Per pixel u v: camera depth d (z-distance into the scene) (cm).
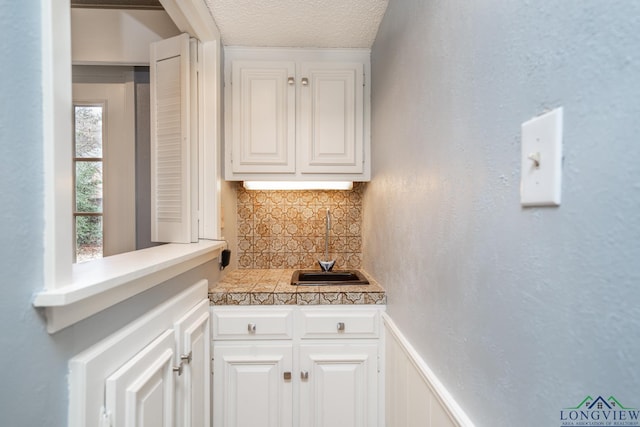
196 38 151
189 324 118
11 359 50
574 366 41
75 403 62
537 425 48
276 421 150
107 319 74
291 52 180
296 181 184
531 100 50
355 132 181
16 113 51
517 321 53
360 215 213
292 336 152
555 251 45
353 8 145
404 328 119
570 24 42
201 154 158
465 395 72
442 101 84
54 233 56
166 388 97
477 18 66
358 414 152
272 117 177
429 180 94
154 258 98
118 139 187
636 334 34
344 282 168
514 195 54
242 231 210
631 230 34
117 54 175
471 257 69
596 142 38
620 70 35
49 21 55
